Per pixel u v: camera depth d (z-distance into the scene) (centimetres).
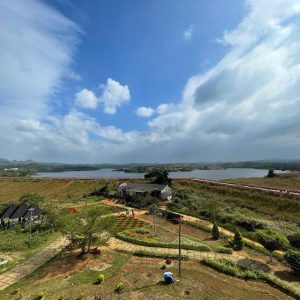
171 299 2444
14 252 3894
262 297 2525
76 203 7750
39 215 5794
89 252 3691
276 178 12838
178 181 11188
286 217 5997
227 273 3022
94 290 2636
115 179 12669
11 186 12900
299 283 2850
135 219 5591
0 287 2845
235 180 12431
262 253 3744
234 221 5353
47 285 2800
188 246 3822
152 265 3241
